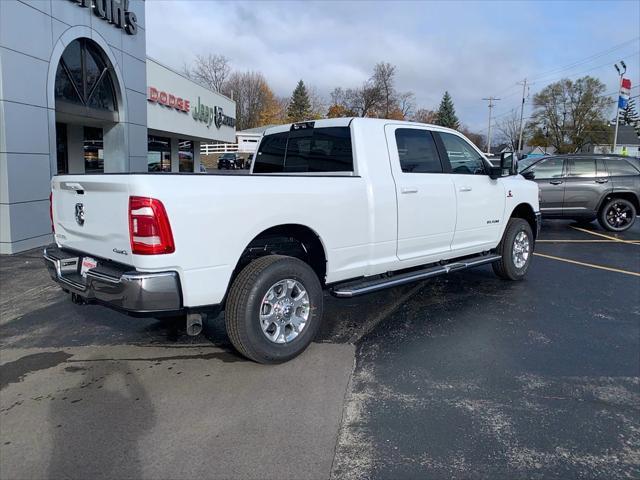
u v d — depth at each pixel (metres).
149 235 3.40
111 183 3.59
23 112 9.31
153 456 2.91
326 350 4.52
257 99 92.31
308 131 5.44
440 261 5.89
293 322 4.26
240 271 4.14
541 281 7.15
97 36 12.30
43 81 9.91
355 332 5.01
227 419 3.32
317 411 3.43
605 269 8.03
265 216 3.96
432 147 5.69
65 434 3.15
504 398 3.65
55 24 10.35
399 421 3.31
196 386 3.80
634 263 8.57
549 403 3.58
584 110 66.19
